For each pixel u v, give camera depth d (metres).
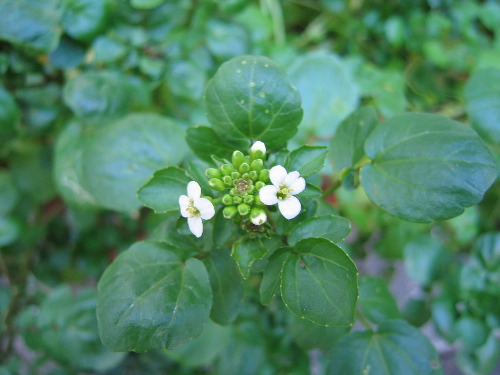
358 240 0.13
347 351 0.07
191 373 0.12
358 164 0.07
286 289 0.06
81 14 0.10
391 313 0.08
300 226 0.06
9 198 0.11
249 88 0.07
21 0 0.10
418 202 0.06
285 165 0.06
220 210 0.07
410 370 0.07
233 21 0.11
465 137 0.06
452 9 0.13
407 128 0.07
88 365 0.10
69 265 0.12
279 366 0.11
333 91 0.10
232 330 0.11
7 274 0.12
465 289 0.10
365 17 0.13
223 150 0.07
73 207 0.11
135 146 0.08
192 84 0.11
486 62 0.12
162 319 0.06
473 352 0.11
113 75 0.10
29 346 0.10
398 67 0.14
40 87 0.11
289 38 0.14
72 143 0.10
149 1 0.10
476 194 0.06
